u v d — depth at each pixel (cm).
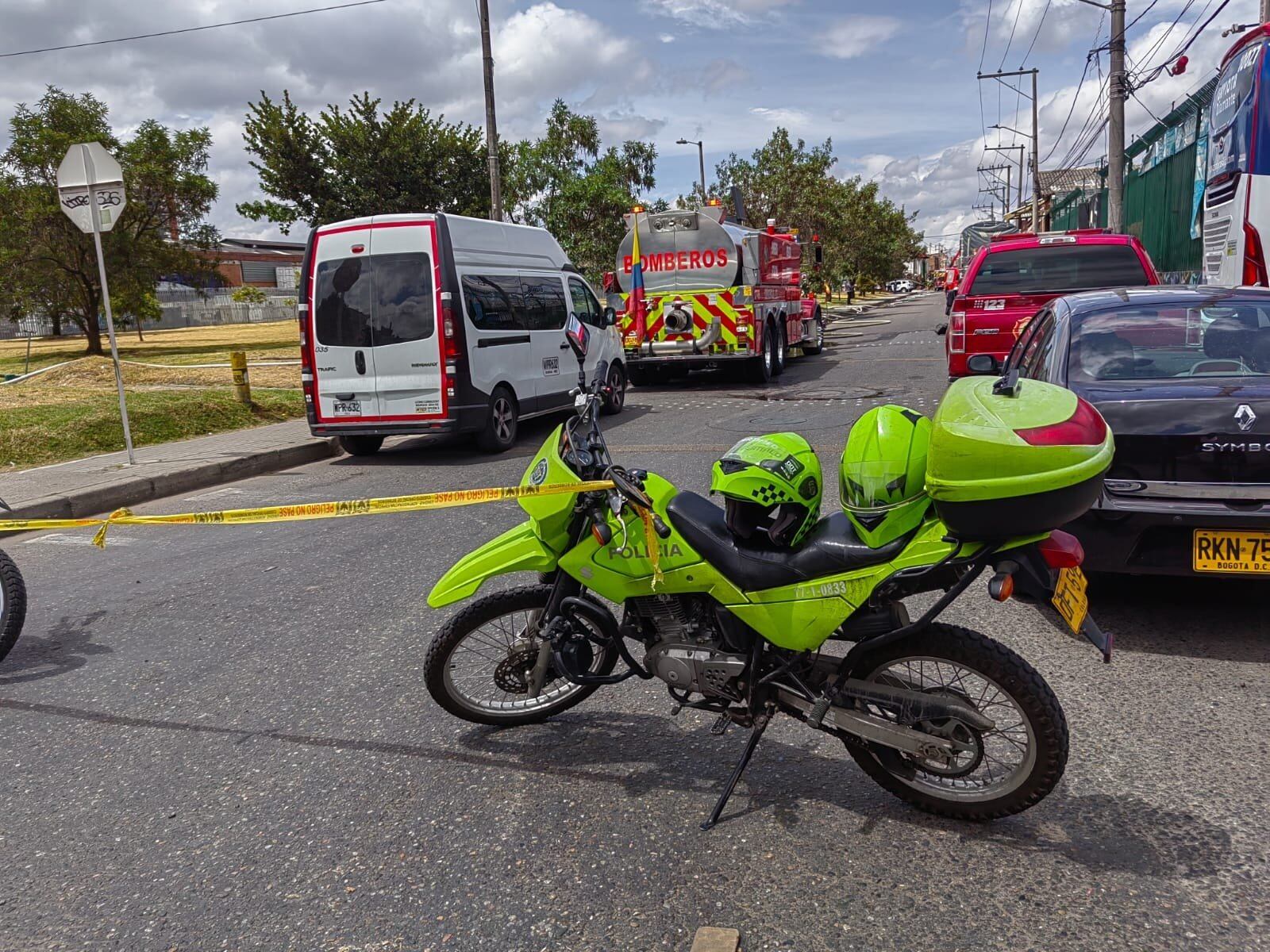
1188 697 405
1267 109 1044
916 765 322
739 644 330
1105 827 315
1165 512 436
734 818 330
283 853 322
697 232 1639
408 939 275
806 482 315
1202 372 492
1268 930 262
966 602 534
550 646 367
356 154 2812
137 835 337
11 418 1213
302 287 1096
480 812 343
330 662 491
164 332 5331
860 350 2356
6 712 446
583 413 359
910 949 261
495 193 2094
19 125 2753
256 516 400
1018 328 1087
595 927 276
